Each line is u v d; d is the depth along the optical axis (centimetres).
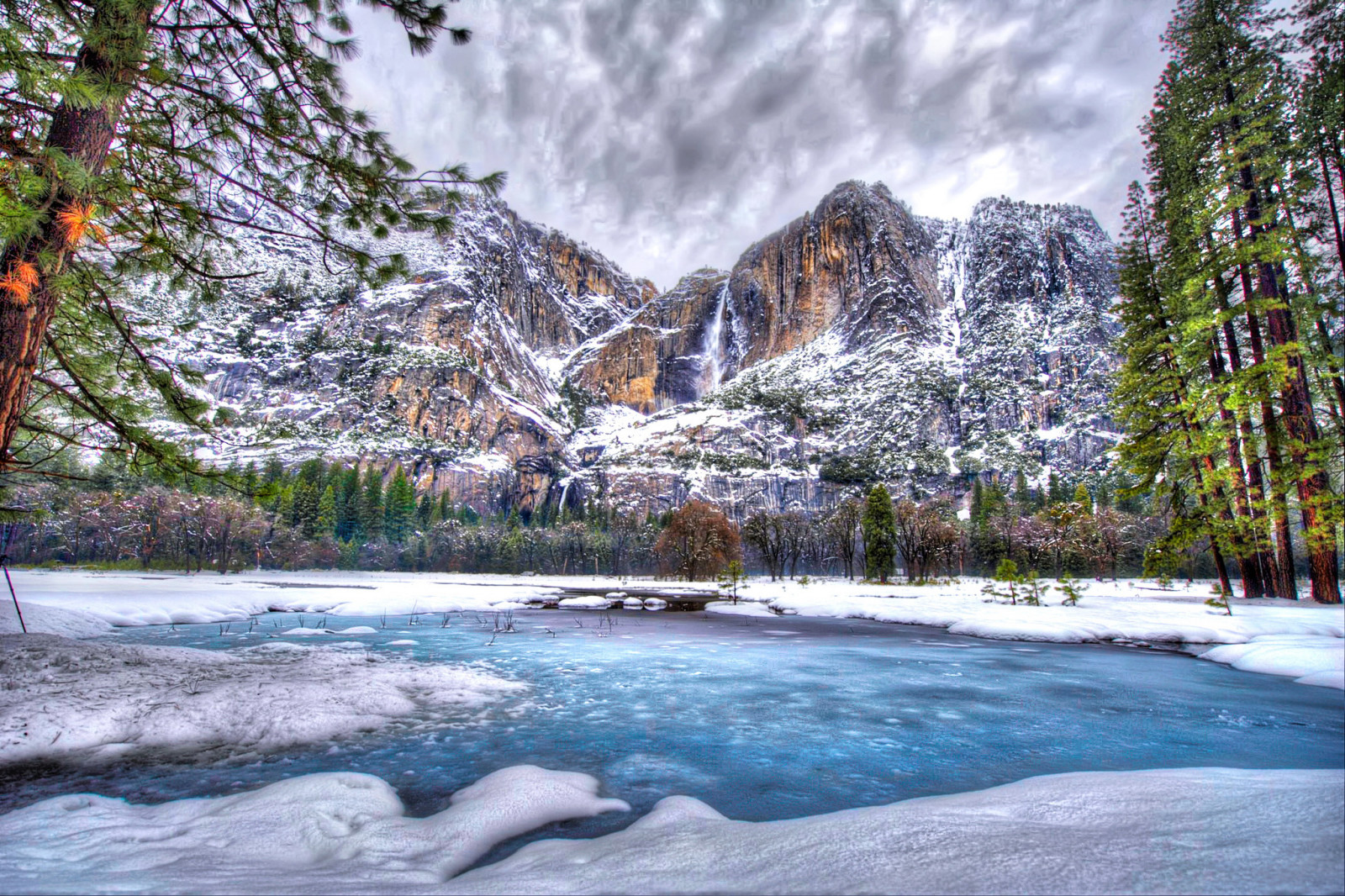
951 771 472
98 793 410
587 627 1800
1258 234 2080
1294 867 165
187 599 2173
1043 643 1398
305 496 9419
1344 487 1945
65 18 475
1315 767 490
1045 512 7600
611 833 332
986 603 2456
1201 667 1050
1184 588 4531
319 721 594
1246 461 2086
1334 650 1034
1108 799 255
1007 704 736
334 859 274
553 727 609
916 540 7019
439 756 507
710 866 227
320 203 676
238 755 505
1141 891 159
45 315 559
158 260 646
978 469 16750
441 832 316
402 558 10762
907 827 243
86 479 699
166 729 558
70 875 234
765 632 1658
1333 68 2067
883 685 865
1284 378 1886
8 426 537
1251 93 2155
